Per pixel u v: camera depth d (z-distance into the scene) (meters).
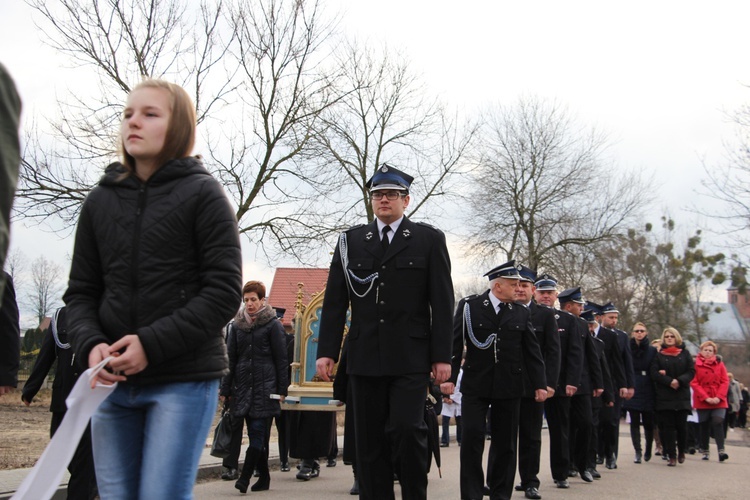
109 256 3.08
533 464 8.64
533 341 8.19
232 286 3.08
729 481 10.84
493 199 36.72
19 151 2.14
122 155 3.25
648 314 44.97
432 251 5.73
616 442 12.39
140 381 2.99
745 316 66.25
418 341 5.59
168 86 3.21
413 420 5.40
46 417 18.91
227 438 9.14
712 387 14.46
